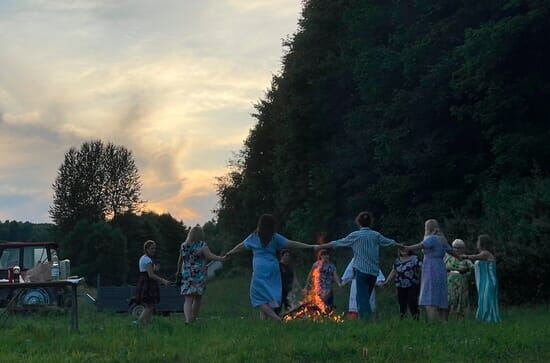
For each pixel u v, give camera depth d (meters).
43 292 22.16
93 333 11.27
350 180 40.72
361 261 12.54
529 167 24.92
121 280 80.06
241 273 64.69
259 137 65.38
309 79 46.94
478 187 27.75
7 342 10.44
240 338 9.76
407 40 31.78
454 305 14.50
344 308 21.77
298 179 50.59
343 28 44.53
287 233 54.91
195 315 12.95
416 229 31.17
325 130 47.19
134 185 90.75
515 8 25.66
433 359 8.47
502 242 20.55
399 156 32.06
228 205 69.19
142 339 10.08
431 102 29.70
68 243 79.50
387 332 9.95
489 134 26.53
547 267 20.06
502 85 25.23
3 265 24.19
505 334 10.01
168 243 107.75
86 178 87.81
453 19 28.23
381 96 34.47
